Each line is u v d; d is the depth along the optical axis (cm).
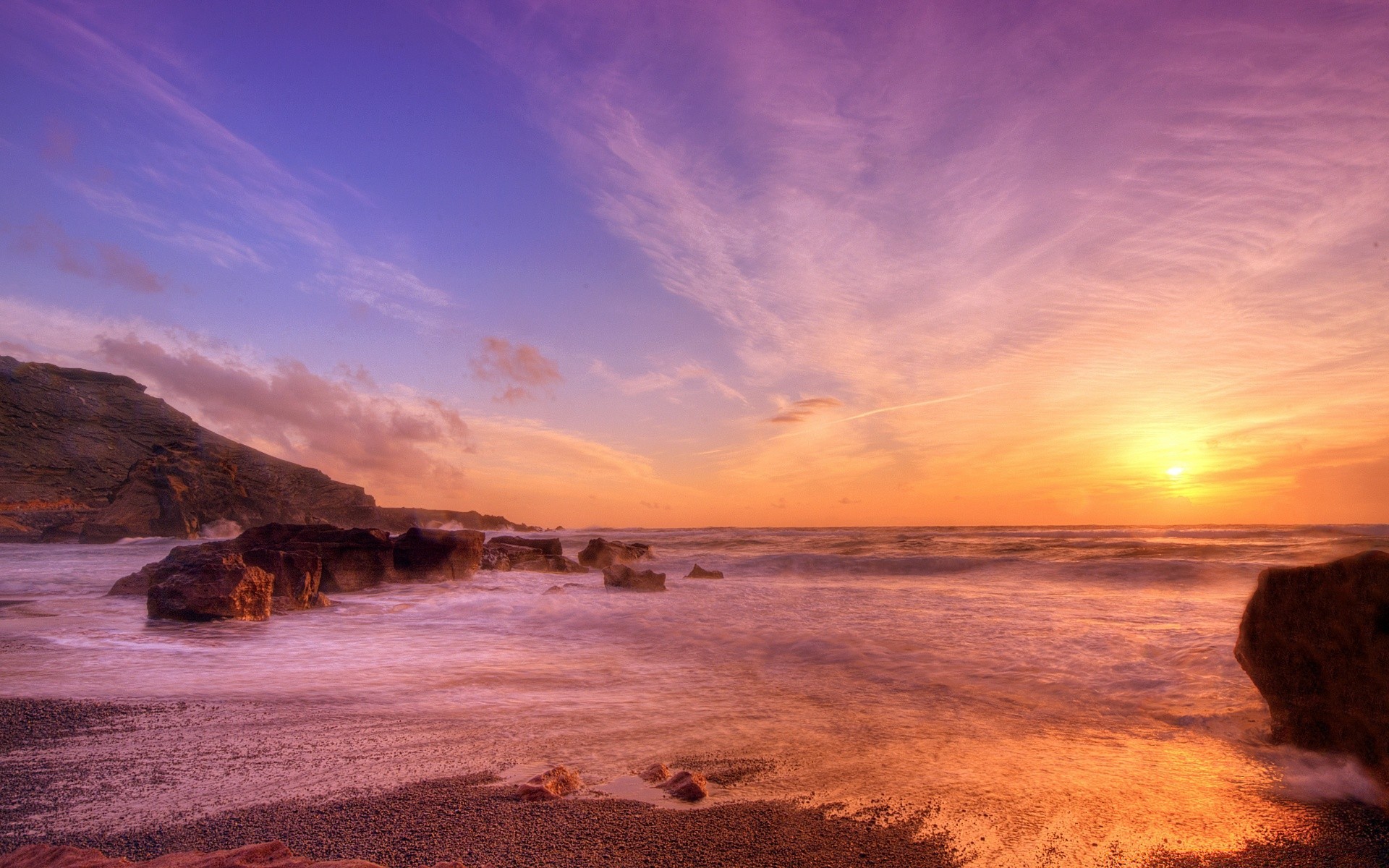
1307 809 435
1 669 853
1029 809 436
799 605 1441
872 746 567
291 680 800
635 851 373
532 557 2736
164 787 468
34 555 3981
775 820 420
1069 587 1739
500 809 433
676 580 2194
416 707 686
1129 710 665
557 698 724
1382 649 479
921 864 359
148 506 6819
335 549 1853
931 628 1102
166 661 909
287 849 280
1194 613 1184
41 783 477
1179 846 384
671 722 639
